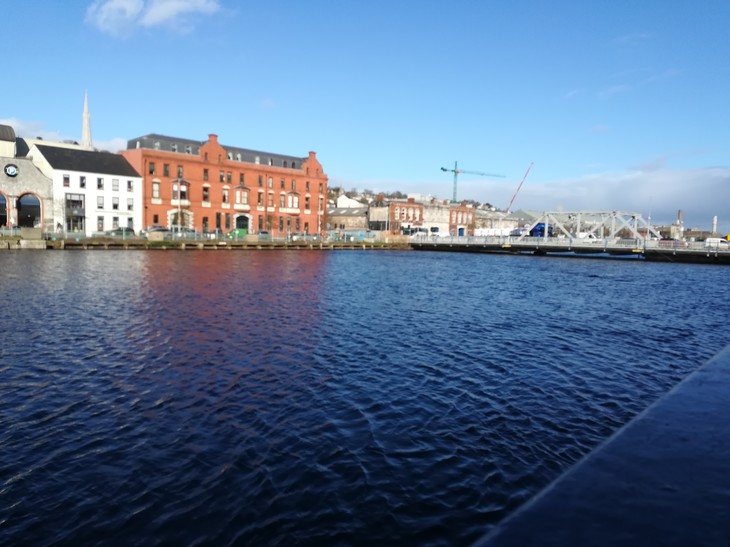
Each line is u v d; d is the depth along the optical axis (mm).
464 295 26984
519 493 7180
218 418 9602
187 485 7273
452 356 14109
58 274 31703
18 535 6133
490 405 10477
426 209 120812
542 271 45812
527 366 13305
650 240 67688
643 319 20719
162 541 6086
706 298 27828
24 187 62406
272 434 8945
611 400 10914
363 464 7926
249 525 6387
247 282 30312
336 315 19812
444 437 8938
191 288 26656
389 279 34875
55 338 15102
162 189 75438
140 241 61094
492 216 142375
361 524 6434
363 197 155375
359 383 11680
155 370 12336
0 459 7957
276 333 16406
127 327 16719
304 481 7406
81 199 67500
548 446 8656
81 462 7895
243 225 86875
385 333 16781
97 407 10039
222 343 14977
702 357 14633
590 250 68688
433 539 6172
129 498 6941
